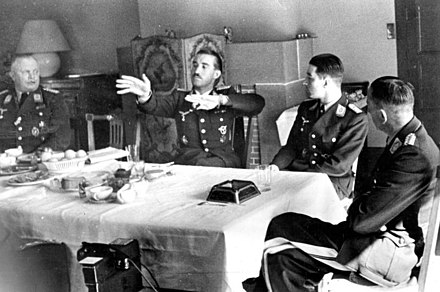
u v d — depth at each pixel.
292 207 2.26
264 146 2.74
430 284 2.01
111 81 3.23
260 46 2.72
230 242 2.02
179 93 2.94
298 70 2.67
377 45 2.61
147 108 2.96
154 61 2.98
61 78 3.25
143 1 3.07
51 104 3.24
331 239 2.18
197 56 2.86
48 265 2.32
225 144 2.81
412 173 2.10
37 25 3.31
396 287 2.11
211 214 2.12
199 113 2.89
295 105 2.71
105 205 2.29
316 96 2.55
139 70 3.01
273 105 2.75
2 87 3.29
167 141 2.95
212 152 2.77
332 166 2.49
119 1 3.12
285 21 2.75
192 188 2.35
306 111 2.59
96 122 3.20
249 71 2.77
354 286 2.12
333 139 2.53
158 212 2.16
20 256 2.37
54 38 3.29
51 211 2.29
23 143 3.20
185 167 2.60
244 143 2.82
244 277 2.10
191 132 2.90
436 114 2.43
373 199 2.12
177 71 2.92
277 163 2.61
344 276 2.15
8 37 3.32
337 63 2.52
